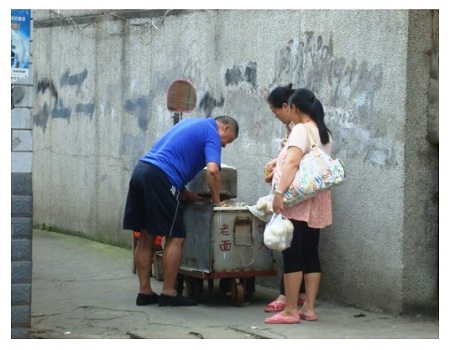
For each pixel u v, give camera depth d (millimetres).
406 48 6824
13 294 5988
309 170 6660
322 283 7723
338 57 7535
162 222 7473
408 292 6941
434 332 6617
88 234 11672
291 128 7191
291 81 8133
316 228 6945
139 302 7707
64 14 12117
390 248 7004
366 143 7223
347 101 7430
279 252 8281
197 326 6918
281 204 6699
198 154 7586
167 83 9984
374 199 7145
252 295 8031
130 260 9992
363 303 7293
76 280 8844
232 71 8961
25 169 5941
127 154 10750
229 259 7500
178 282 8055
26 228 5977
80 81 11805
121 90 10883
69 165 12125
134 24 10602
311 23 7867
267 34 8445
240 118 8844
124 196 10820
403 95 6852
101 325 6996
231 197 7977
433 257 7004
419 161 6918
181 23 9766
